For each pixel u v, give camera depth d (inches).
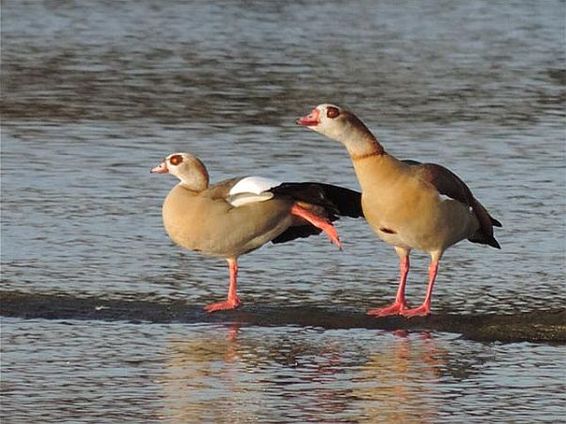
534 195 861.2
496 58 1472.7
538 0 1999.3
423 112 1150.3
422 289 677.3
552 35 1669.5
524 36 1653.5
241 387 538.9
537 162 954.1
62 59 1427.2
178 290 672.4
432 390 536.7
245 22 1738.4
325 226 631.2
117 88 1258.0
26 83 1279.5
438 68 1397.6
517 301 655.8
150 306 644.1
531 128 1080.8
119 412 509.0
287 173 911.0
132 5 1889.8
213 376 552.1
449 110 1159.6
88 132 1048.2
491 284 684.7
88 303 646.5
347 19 1784.0
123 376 550.9
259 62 1421.0
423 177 616.7
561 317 622.2
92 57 1444.4
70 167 924.6
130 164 936.3
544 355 581.0
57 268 704.4
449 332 611.2
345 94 1235.2
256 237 638.5
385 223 619.5
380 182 617.0
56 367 561.0
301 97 1218.6
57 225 781.9
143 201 837.8
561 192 869.8
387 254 737.0
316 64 1412.4
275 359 573.9
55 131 1050.7
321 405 519.2
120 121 1096.8
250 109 1155.9
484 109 1166.3
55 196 845.8
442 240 624.1
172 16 1784.0
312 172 913.5
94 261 718.5
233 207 634.2
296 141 1015.6
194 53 1478.8
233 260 647.8
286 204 638.5
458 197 622.8
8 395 527.2
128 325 620.1
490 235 649.6
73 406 515.5
